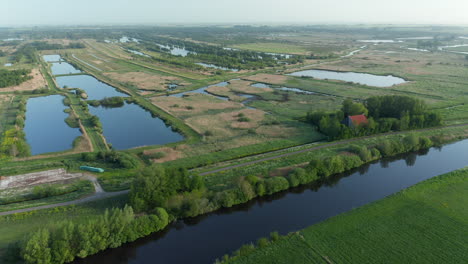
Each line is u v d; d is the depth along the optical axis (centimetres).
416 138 9188
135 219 5569
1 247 5022
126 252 5341
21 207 6200
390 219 5878
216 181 7300
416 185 7125
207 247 5456
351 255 4962
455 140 10162
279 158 8569
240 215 6372
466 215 5972
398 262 4809
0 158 8550
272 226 5997
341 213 6175
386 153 8844
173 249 5403
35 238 4638
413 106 11056
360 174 8125
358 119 10425
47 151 9469
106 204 6350
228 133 10594
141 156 8894
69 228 4944
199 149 9312
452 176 7525
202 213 6303
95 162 8431
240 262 4866
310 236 5441
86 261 5106
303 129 10931
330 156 8588
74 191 7012
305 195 7131
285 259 4916
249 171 7775
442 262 4794
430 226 5650
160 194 6228
